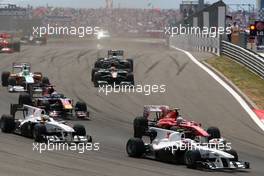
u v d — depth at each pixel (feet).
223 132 295.48
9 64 550.77
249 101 388.98
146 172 183.01
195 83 452.76
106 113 334.03
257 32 558.15
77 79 466.70
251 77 480.23
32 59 593.01
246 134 293.43
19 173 170.30
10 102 357.20
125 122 309.22
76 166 187.52
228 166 194.39
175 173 183.42
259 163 221.46
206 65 547.08
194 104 372.79
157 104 369.91
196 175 181.68
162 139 212.43
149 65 547.08
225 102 382.42
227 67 528.22
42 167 182.19
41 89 344.08
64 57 612.29
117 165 193.98
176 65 547.49
